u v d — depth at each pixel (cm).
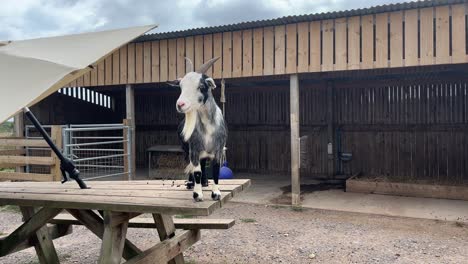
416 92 1027
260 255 487
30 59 279
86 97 1291
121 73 940
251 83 1105
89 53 296
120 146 1388
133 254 395
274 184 1015
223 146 288
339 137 1120
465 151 972
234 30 810
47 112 1146
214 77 838
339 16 714
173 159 1102
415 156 1030
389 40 691
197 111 271
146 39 888
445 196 815
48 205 300
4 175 814
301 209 740
